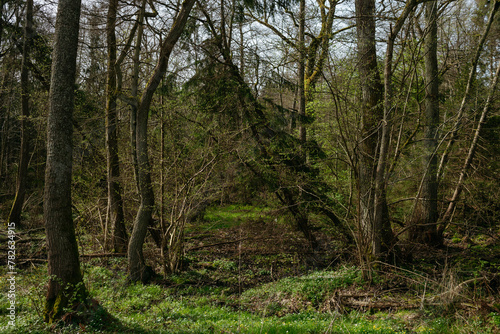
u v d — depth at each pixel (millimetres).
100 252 13344
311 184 12562
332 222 13078
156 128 12578
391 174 10906
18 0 15906
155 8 12031
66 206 6852
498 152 13672
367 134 10672
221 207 15961
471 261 10828
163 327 7090
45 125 16203
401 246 11766
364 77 10422
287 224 14156
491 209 12805
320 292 9273
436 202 13016
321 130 11883
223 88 12344
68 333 6094
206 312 8328
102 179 14516
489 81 13633
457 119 11180
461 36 13641
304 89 15414
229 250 14352
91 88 14102
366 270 9680
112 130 13273
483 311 6805
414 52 10180
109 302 8797
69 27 6891
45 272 10195
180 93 12469
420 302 7891
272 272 12031
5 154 23172
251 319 7715
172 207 11461
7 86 18422
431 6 11188
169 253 11461
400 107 11453
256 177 13156
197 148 11703
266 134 12977
